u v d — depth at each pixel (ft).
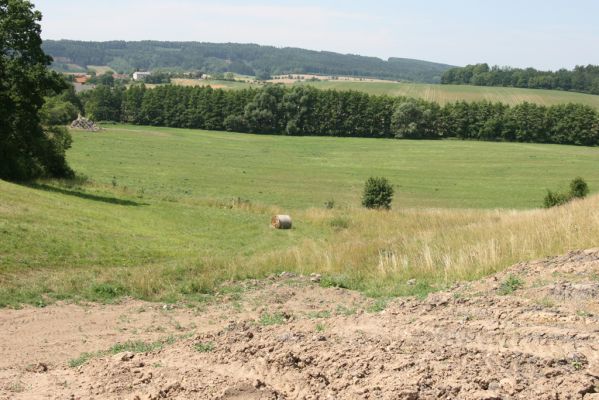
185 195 168.86
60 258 62.95
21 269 56.70
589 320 26.25
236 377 23.36
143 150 276.21
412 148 324.39
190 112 403.95
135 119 415.03
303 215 122.42
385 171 246.47
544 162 271.69
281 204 167.43
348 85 534.37
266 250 85.56
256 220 115.65
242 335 28.94
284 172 234.99
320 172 239.09
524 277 37.86
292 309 42.57
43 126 162.09
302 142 348.79
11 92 125.18
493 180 227.20
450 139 373.20
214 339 29.53
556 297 31.40
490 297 32.30
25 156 132.77
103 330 40.24
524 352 22.88
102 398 23.02
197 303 47.70
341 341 25.95
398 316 30.40
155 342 35.58
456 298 33.12
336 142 351.05
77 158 235.61
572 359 21.86
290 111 390.42
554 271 37.96
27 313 44.06
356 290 47.47
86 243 71.31
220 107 400.67
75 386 25.25
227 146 315.78
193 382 23.15
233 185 197.88
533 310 28.66
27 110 128.88
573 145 347.15
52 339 37.93
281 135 385.70
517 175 238.68
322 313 38.91
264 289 50.52
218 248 86.12
